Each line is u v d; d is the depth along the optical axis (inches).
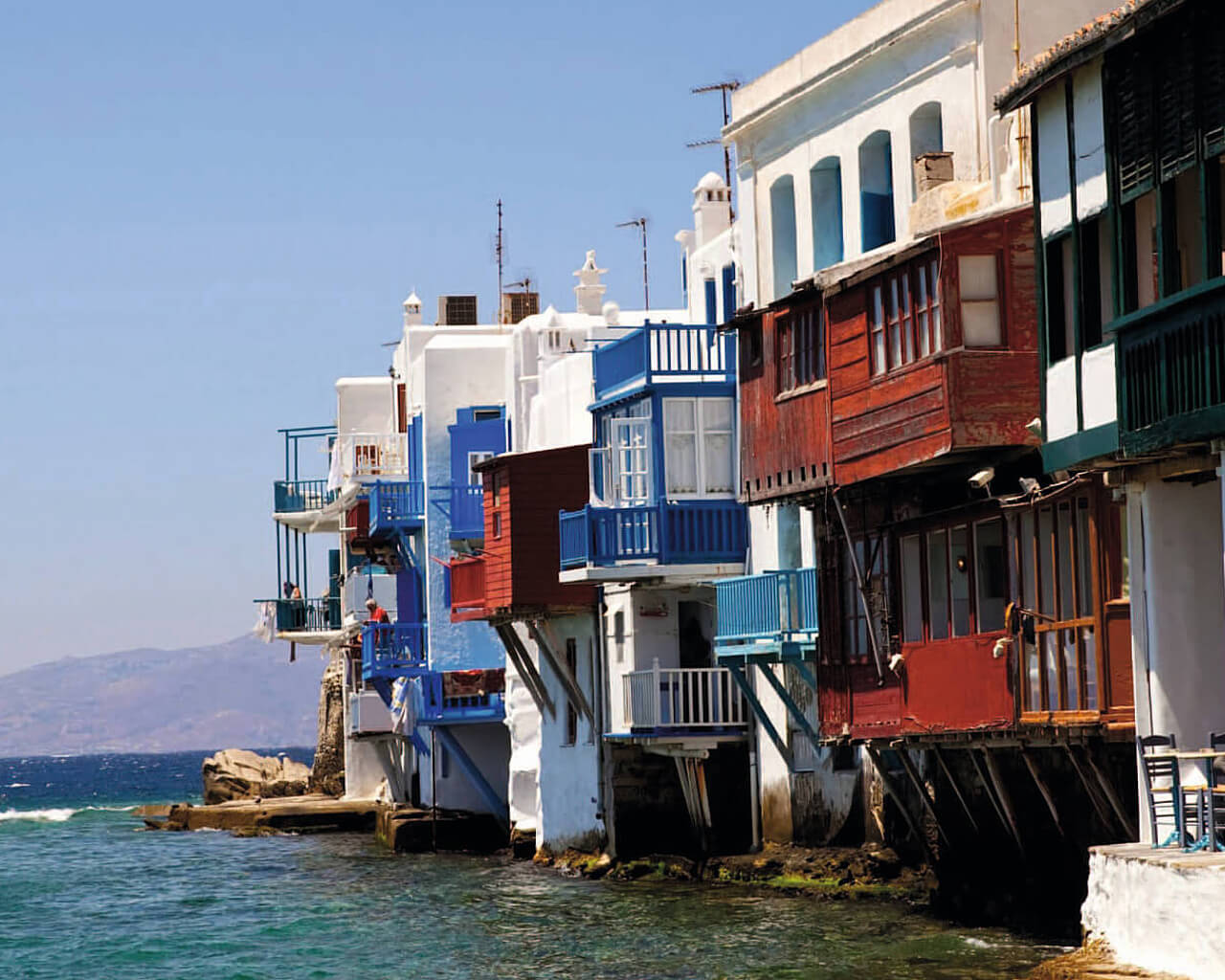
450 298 3019.2
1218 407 939.3
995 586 1227.9
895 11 1505.9
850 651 1417.3
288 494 3088.1
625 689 1807.3
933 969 1208.2
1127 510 1076.5
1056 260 1123.9
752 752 1726.1
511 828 2236.7
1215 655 1055.0
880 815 1545.3
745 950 1355.8
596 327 2188.7
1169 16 980.6
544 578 1934.1
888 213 1566.2
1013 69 1416.1
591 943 1476.4
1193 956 869.8
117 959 1636.3
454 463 2379.4
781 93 1667.1
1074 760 1171.9
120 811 4552.2
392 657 2461.9
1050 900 1286.9
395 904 1843.0
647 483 1759.4
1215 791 926.4
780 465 1465.3
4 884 2375.7
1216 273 948.6
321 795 3314.5
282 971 1504.7
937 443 1229.7
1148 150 1003.9
